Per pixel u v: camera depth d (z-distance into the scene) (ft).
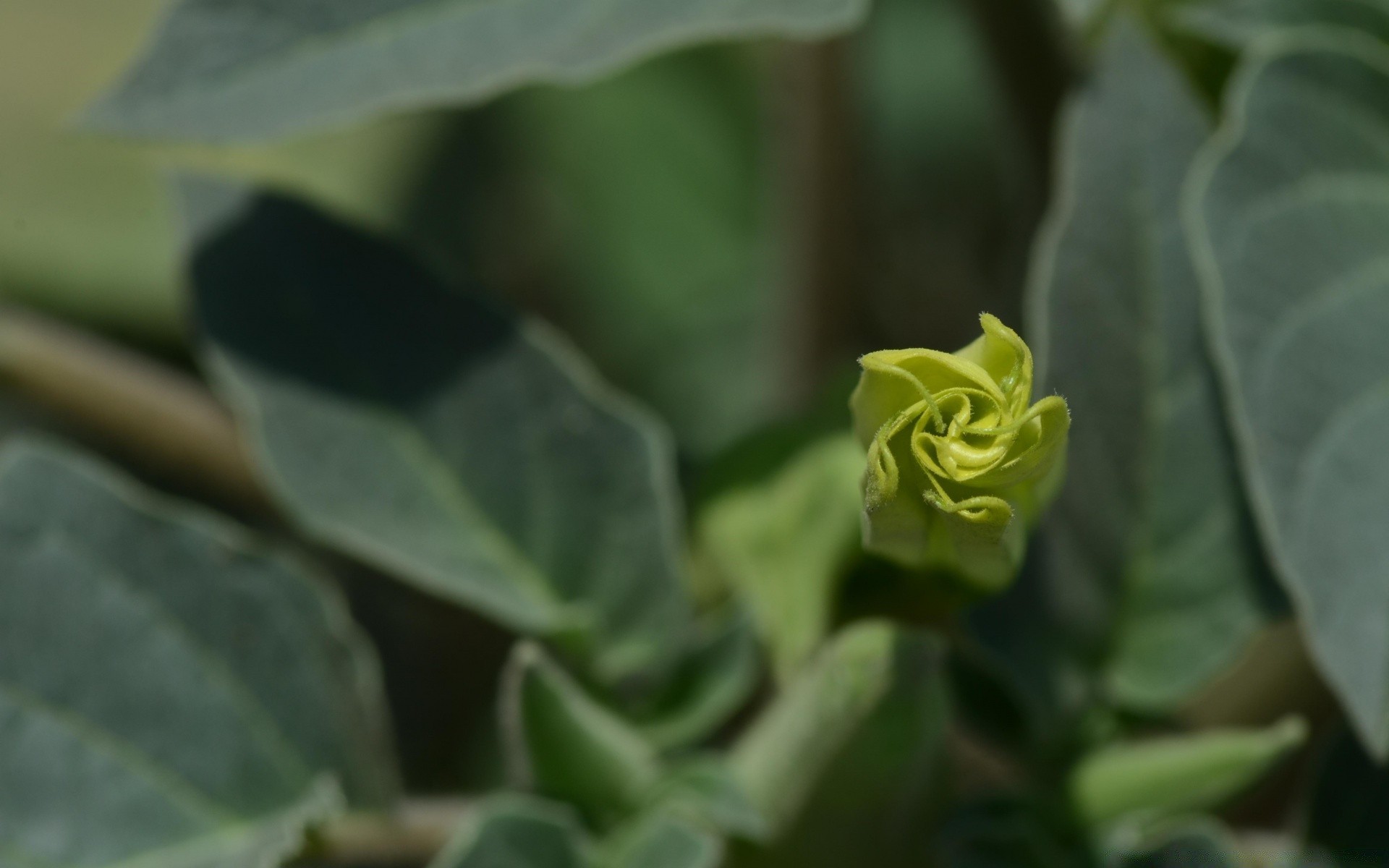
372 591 2.16
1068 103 1.78
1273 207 1.57
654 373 2.44
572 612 1.64
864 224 2.03
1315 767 1.60
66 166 2.38
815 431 1.63
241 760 1.64
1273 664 1.83
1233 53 1.68
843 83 2.00
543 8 1.61
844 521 1.59
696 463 1.81
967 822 1.55
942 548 1.40
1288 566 1.50
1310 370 1.54
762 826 1.54
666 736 1.62
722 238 2.53
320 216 1.70
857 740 1.51
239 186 1.71
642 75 2.61
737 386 2.42
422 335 1.68
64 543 1.65
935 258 2.31
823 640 1.60
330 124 1.60
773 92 2.06
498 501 1.66
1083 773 1.58
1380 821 1.59
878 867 1.54
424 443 1.67
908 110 2.48
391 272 1.69
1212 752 1.57
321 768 1.65
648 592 1.65
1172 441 1.62
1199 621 1.63
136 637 1.65
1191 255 1.62
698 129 2.62
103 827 1.63
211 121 1.61
